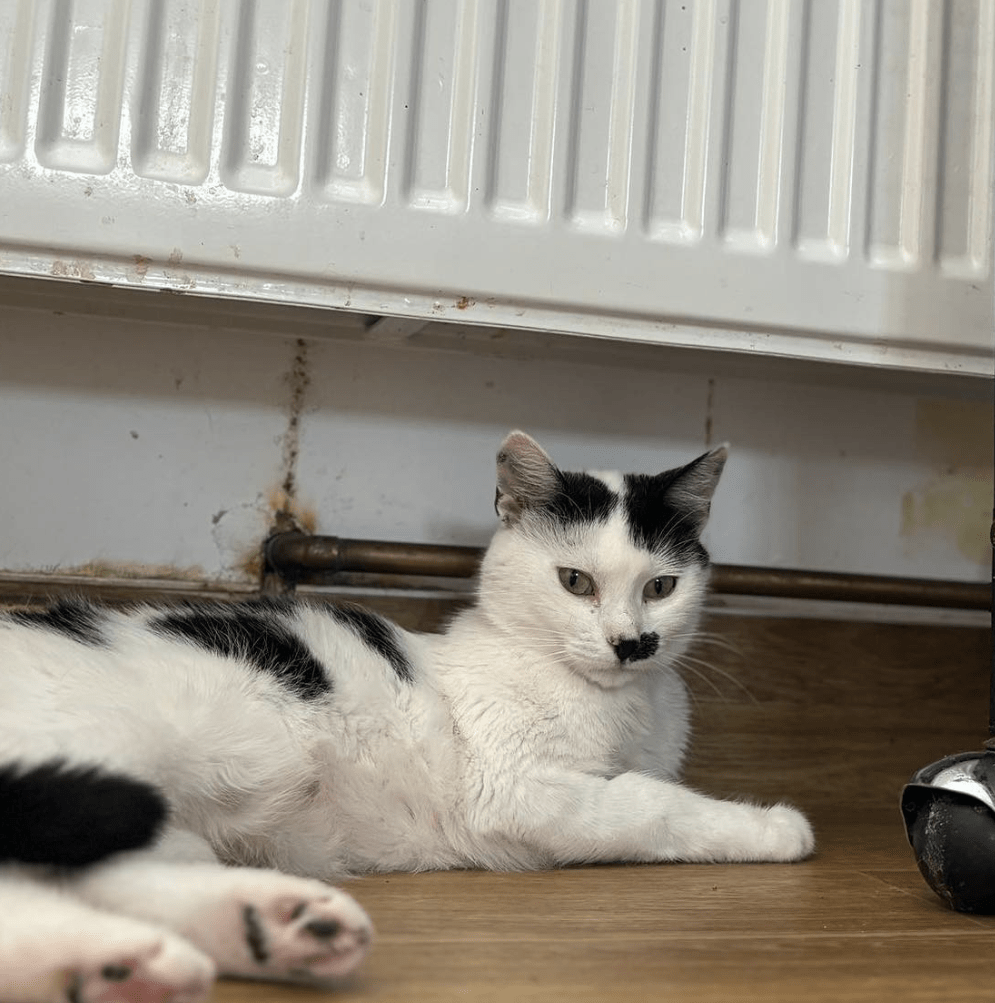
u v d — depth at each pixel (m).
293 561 1.55
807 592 1.67
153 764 1.02
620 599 1.37
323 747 1.19
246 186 1.28
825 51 1.45
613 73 1.38
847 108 1.45
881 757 1.75
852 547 1.83
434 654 1.36
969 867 1.05
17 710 0.95
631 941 0.94
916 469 1.85
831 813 1.66
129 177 1.25
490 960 0.87
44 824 0.79
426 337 1.57
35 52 1.23
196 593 1.57
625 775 1.32
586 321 1.39
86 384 1.54
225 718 1.11
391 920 1.00
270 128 1.29
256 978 0.80
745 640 1.71
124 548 1.56
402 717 1.25
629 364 1.69
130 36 1.25
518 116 1.36
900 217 1.47
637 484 1.45
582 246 1.37
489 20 1.34
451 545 1.63
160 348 1.57
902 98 1.47
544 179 1.36
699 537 1.58
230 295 1.29
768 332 1.44
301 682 1.19
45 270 1.24
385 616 1.57
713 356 1.59
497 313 1.36
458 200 1.34
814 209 1.44
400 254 1.32
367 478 1.65
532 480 1.42
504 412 1.70
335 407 1.64
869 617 1.78
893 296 1.46
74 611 1.21
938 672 1.78
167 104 1.27
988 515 1.86
